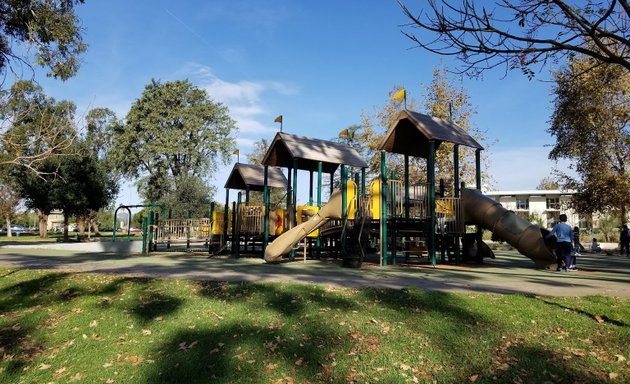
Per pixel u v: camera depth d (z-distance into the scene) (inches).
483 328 238.8
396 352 215.6
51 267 518.6
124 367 218.4
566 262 509.0
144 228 842.2
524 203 2513.5
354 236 556.4
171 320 274.8
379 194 570.9
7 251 881.5
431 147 570.9
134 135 1678.2
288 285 349.7
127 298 327.9
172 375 205.8
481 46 204.1
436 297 297.9
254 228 695.1
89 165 1429.6
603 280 407.2
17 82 466.0
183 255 774.5
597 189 1086.4
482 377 189.6
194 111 1742.1
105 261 621.3
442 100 1254.3
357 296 307.9
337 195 592.7
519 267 553.9
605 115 1035.9
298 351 222.7
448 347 218.5
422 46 214.7
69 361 228.2
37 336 263.7
